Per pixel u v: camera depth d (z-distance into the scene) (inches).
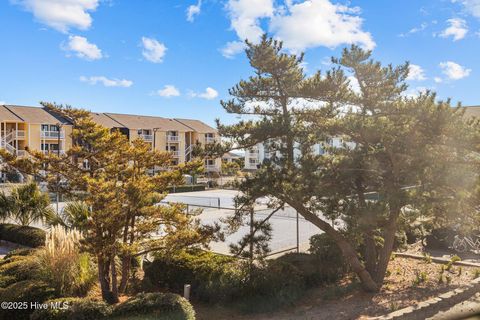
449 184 272.5
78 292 312.8
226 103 308.2
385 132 272.1
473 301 285.7
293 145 291.4
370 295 303.4
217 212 881.5
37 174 268.1
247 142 293.0
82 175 266.4
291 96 306.5
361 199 312.0
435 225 328.2
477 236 451.8
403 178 297.4
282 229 637.9
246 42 302.4
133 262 392.8
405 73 318.0
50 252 313.0
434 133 263.1
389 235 324.2
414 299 285.7
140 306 241.6
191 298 327.9
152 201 295.0
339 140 342.6
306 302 299.4
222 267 329.4
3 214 545.3
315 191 276.8
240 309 291.9
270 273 320.8
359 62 315.9
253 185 283.4
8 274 305.0
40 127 1863.9
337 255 368.8
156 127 2304.4
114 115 2258.9
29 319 250.7
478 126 275.4
